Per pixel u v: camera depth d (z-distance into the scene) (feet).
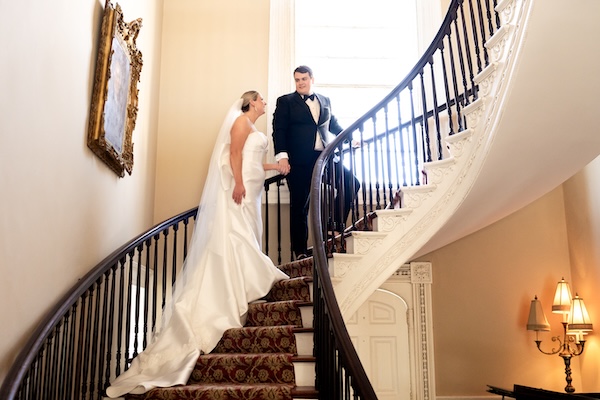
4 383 7.24
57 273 10.02
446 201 14.32
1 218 7.84
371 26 23.13
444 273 20.67
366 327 20.04
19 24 8.36
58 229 10.05
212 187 13.96
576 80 11.89
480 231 21.09
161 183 20.01
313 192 12.10
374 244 14.52
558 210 21.45
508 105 12.42
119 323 11.72
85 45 11.48
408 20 23.21
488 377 19.95
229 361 11.12
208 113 20.80
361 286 14.20
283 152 16.65
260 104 15.30
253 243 13.28
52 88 9.71
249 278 13.05
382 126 21.61
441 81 21.22
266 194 19.15
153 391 10.12
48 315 8.95
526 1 11.30
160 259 18.90
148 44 18.33
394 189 20.17
